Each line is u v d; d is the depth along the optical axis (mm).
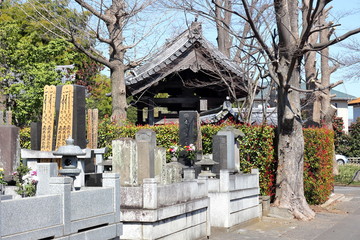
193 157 15258
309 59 29875
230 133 14445
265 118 19844
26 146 17984
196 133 15836
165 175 12531
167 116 25078
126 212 9500
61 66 26422
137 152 10680
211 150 16828
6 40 23219
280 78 15633
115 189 8422
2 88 23547
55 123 12438
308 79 29891
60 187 7020
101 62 21984
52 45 23188
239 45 21172
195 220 11453
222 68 22031
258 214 15289
